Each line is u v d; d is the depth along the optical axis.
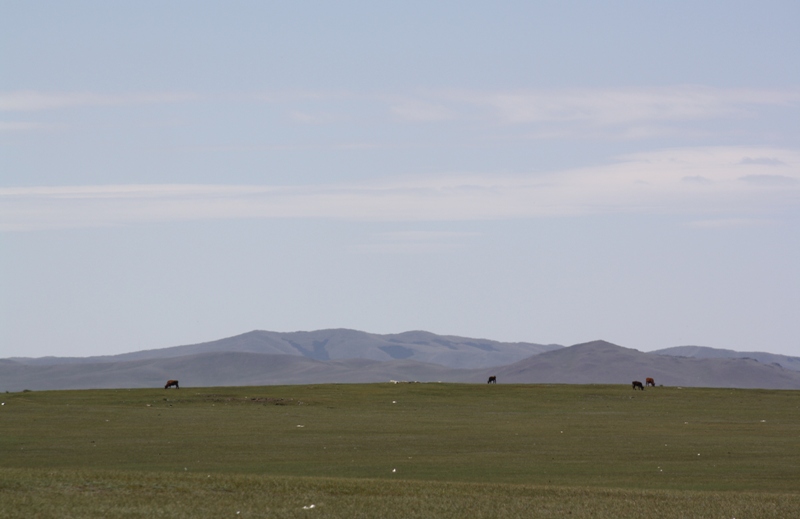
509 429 107.88
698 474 69.31
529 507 46.47
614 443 92.50
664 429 109.50
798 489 61.47
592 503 48.41
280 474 66.50
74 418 116.25
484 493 50.81
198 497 45.66
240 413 126.25
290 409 134.50
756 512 46.91
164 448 85.31
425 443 91.75
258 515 42.06
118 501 43.47
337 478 56.72
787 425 116.75
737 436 101.00
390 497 47.81
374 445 89.56
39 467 68.06
